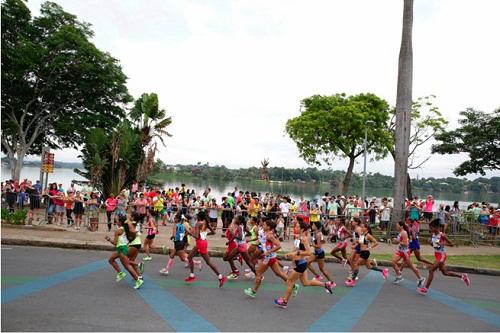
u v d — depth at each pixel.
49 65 26.64
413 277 12.15
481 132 28.77
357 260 10.70
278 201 19.30
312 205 19.00
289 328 7.08
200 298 8.62
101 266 11.07
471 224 19.36
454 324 7.83
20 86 27.14
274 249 8.72
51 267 10.61
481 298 10.00
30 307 7.38
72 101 29.97
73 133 29.95
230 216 17.80
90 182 24.25
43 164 22.20
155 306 7.87
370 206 20.55
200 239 9.73
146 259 12.40
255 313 7.82
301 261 8.33
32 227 15.61
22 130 29.19
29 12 26.95
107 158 26.52
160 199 18.84
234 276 10.61
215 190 47.47
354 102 31.52
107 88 29.81
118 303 7.92
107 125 30.42
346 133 31.73
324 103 32.41
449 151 30.28
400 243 10.98
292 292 9.10
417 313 8.45
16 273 9.80
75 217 16.48
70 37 26.80
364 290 10.26
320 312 8.14
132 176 27.62
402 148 19.34
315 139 31.84
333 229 17.34
